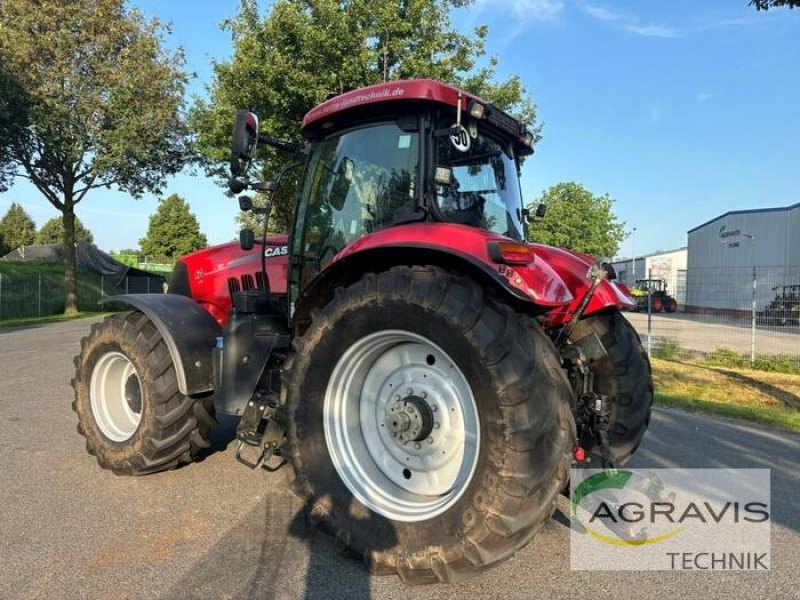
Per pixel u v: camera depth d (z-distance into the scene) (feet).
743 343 46.26
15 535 10.55
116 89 66.49
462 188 11.11
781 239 98.32
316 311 10.57
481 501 8.35
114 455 13.46
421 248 9.29
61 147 66.49
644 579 9.39
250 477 13.52
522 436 8.18
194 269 16.44
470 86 45.52
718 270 53.67
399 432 9.86
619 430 12.28
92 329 14.35
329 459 10.07
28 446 15.81
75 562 9.58
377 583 9.07
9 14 64.39
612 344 12.35
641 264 150.30
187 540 10.40
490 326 8.57
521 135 12.65
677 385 28.78
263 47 41.24
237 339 12.36
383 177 11.15
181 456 13.53
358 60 39.75
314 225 12.37
